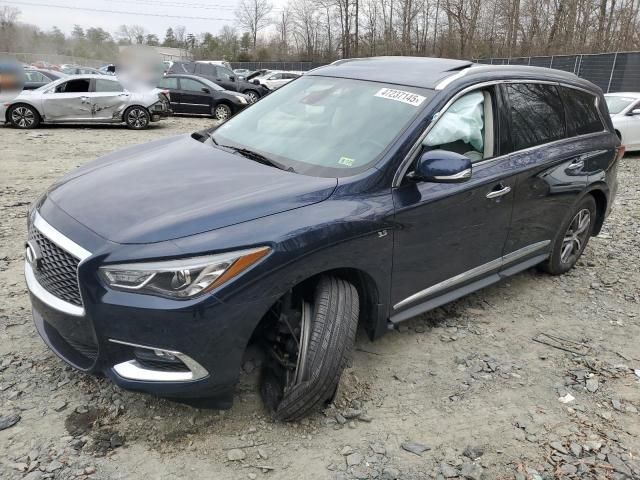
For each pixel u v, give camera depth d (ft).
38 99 47.19
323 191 9.58
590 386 11.13
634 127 39.75
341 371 9.14
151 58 51.06
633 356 12.41
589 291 15.72
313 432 9.39
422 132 10.86
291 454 8.88
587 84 16.35
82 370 8.89
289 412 9.14
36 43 93.04
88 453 8.58
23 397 9.72
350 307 9.34
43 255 9.18
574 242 16.38
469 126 11.87
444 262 11.61
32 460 8.36
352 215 9.45
